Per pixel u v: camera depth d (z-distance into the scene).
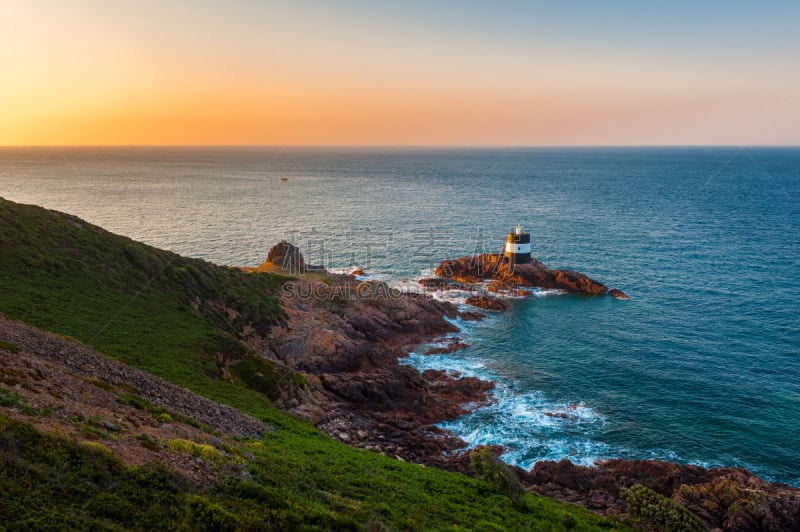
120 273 47.47
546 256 102.81
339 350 52.19
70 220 52.06
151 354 35.53
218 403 30.19
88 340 34.00
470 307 74.25
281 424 31.62
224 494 16.45
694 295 78.44
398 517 20.19
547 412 45.62
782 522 29.92
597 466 37.62
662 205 173.00
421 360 56.97
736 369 53.66
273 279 66.31
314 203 176.50
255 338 51.06
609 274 90.25
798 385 50.06
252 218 143.50
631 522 28.05
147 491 14.90
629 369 54.00
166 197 186.50
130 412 21.67
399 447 37.12
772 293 78.31
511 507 26.41
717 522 30.06
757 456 39.25
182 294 49.66
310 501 18.38
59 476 13.86
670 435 42.00
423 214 153.25
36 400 18.28
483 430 42.72
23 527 11.62
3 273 38.91
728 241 115.19
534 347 60.25
